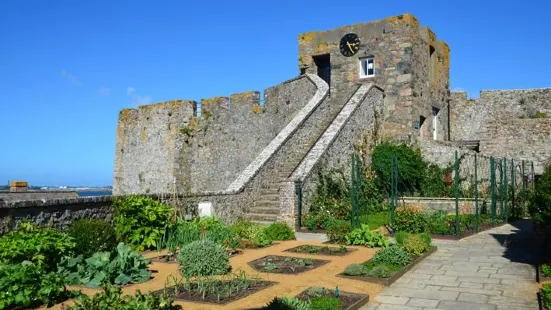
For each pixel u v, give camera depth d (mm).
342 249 10758
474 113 25938
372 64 21969
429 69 23297
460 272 8641
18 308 6363
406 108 20766
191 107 25703
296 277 8109
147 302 5746
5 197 20344
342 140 18062
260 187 16656
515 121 20984
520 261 9609
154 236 10719
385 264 8875
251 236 11766
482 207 18328
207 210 13594
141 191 27359
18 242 7301
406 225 13500
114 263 7855
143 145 27531
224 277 8047
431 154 20812
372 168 19625
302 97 21609
